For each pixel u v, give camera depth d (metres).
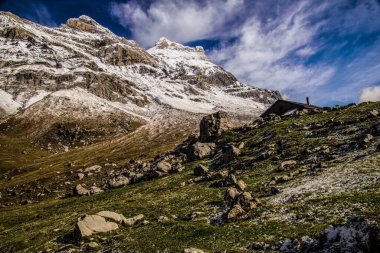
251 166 70.94
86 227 48.78
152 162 116.56
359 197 36.16
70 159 199.62
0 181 155.50
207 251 33.31
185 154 106.00
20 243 53.25
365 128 68.00
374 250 22.84
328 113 95.69
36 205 96.31
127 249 40.06
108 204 71.94
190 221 46.31
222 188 60.97
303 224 34.00
